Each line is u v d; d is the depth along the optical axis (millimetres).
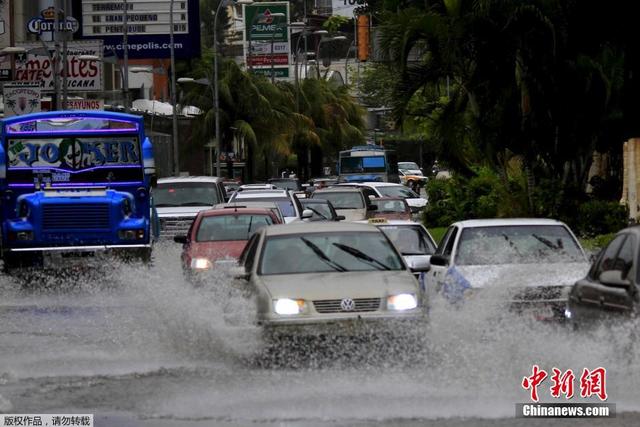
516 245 37625
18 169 56250
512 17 71438
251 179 174250
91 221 55219
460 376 28438
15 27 131375
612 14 75188
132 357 33000
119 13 141125
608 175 87938
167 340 33781
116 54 141500
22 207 55562
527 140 74750
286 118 175750
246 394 26859
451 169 85500
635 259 26109
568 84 73562
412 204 101938
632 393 25844
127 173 56844
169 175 140000
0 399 26781
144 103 164000
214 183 75000
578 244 37719
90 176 56594
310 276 32031
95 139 56688
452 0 73188
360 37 132250
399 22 73562
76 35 141375
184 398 26562
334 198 82312
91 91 120438
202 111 167250
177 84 165125
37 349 34906
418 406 25156
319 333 30219
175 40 141625
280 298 30578
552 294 33812
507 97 74250
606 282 25734
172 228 71250
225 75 167500
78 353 33969
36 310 46219
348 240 34156
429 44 73750
